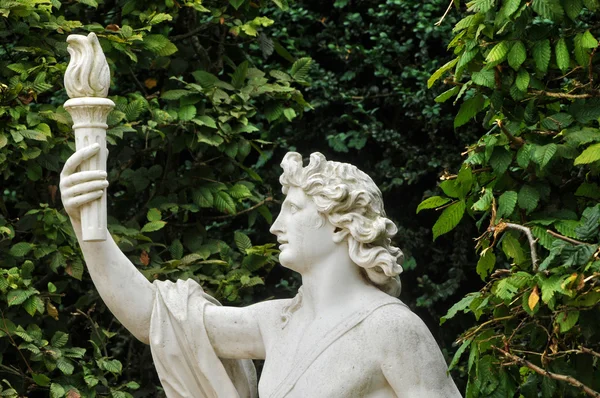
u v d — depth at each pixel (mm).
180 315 5211
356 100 9102
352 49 9094
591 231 5703
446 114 8992
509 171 6160
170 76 8000
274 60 9062
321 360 4906
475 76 6031
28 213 7090
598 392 6109
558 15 5859
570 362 6098
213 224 8805
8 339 7223
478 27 6016
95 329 7461
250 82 7746
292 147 9047
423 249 9000
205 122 7461
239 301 7570
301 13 9172
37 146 7230
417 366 4840
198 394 5242
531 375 6133
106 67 5086
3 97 7043
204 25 7934
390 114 9219
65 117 7152
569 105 6176
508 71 6066
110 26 7367
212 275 7590
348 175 5020
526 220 6082
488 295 6004
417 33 8984
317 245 5000
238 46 8352
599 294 5668
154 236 7773
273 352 5074
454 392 4922
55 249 7148
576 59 6035
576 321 5742
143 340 5285
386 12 9117
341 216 4961
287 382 4938
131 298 5215
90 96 5047
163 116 7465
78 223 5098
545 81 6723
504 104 6117
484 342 6059
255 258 7539
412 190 9117
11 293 6871
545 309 6070
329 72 9078
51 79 7352
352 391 4863
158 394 8047
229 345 5207
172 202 7660
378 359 4859
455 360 6016
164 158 8109
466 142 8891
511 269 6000
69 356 7070
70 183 5016
